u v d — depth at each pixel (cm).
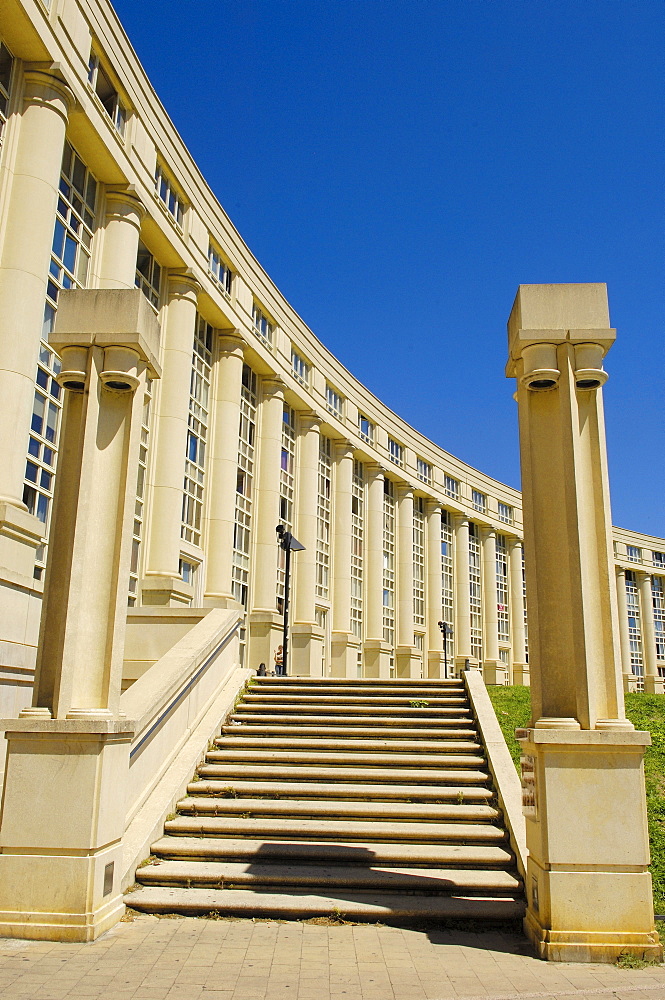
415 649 3089
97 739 555
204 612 1165
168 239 1516
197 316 1789
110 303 624
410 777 849
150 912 594
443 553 3638
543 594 611
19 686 841
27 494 1047
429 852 685
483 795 802
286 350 2236
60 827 543
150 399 1538
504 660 4066
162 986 446
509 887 623
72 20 1138
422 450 3384
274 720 1032
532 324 621
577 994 445
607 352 632
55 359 1131
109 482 630
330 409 2575
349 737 981
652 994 445
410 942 544
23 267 988
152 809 730
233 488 1827
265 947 523
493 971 486
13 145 1028
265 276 2088
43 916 529
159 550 1484
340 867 671
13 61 1049
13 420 948
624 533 5075
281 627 2041
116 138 1293
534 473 634
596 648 584
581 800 538
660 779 911
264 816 770
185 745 883
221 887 633
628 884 523
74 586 581
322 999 433
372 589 2836
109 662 594
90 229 1296
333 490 2645
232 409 1845
